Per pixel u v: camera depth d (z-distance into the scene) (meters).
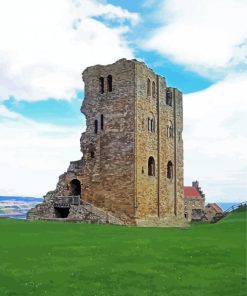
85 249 28.34
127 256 26.31
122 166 60.44
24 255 25.98
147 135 63.03
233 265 24.27
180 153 73.12
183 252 27.92
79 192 66.00
